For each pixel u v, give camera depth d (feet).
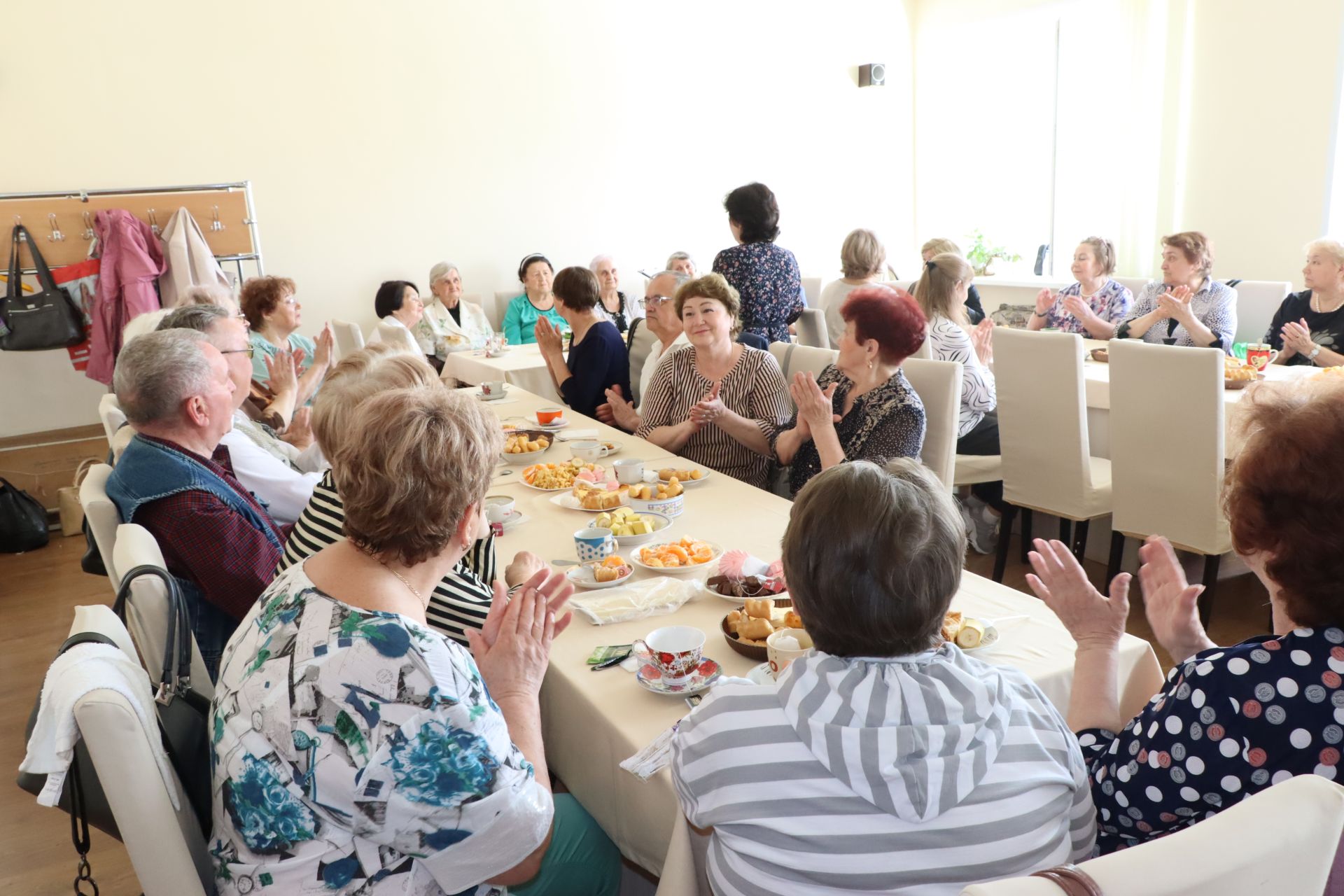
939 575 2.93
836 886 2.81
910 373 8.86
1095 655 3.88
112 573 5.48
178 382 5.68
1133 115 18.79
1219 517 9.01
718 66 21.81
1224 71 17.31
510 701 3.92
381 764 3.09
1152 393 9.16
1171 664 9.09
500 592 4.26
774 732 2.92
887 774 2.75
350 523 3.52
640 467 7.62
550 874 4.40
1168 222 18.65
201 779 3.78
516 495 7.78
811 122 23.11
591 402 11.91
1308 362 11.85
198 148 17.30
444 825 3.17
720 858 3.11
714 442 9.30
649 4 20.85
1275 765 2.90
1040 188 21.94
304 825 3.14
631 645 4.90
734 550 6.06
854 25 23.08
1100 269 14.87
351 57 18.37
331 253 18.79
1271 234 17.06
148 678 3.87
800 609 3.06
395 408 3.56
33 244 14.62
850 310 7.71
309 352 13.65
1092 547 11.89
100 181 16.57
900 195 24.63
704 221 22.36
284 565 5.60
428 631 3.32
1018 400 10.57
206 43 17.10
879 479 3.03
